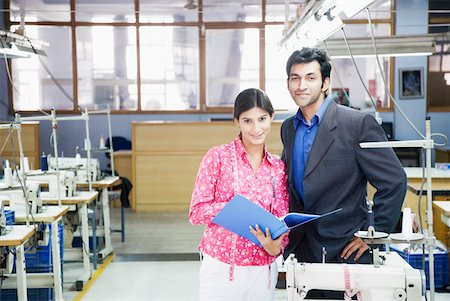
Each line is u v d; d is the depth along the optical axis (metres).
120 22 8.53
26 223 3.30
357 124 1.98
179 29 8.59
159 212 7.28
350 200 2.01
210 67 8.70
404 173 1.95
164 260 5.00
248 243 2.04
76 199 4.20
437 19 8.19
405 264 1.80
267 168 2.10
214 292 2.08
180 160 7.27
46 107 8.60
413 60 8.20
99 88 8.63
